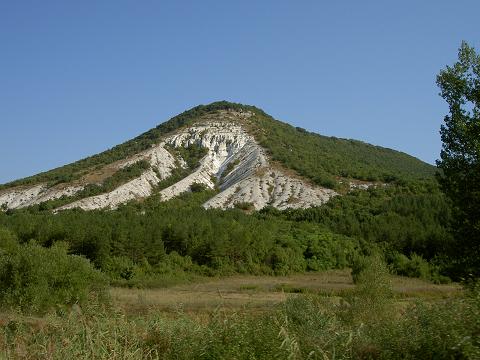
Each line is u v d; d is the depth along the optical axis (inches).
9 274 847.1
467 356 281.7
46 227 2736.2
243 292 1867.6
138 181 5442.9
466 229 748.0
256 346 333.4
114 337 374.6
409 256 2817.4
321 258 2933.1
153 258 2662.4
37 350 381.1
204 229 2930.6
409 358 319.9
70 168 6505.9
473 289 362.6
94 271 938.1
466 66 773.9
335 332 365.4
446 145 773.9
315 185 4648.1
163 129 7608.3
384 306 585.3
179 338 390.9
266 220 3560.5
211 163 6117.1
